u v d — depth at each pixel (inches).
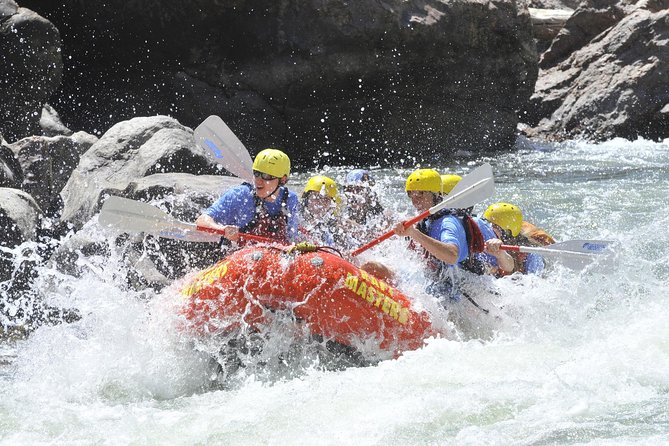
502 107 2362.2
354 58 2016.5
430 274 862.5
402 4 2050.9
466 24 2166.6
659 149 2276.1
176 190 1035.9
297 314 760.3
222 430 632.4
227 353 772.6
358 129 2119.8
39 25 1448.1
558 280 966.4
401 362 761.6
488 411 642.8
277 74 1985.7
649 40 2551.7
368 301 770.2
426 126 2210.9
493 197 1587.1
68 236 1047.0
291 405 675.4
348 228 932.0
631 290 960.3
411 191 869.2
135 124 1261.1
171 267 986.1
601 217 1396.4
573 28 2778.1
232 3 1931.6
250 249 774.5
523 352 781.3
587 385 685.9
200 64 1991.9
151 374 754.8
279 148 2049.7
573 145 2407.7
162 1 1923.0
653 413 628.7
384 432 614.9
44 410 679.1
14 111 1455.5
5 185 1111.6
